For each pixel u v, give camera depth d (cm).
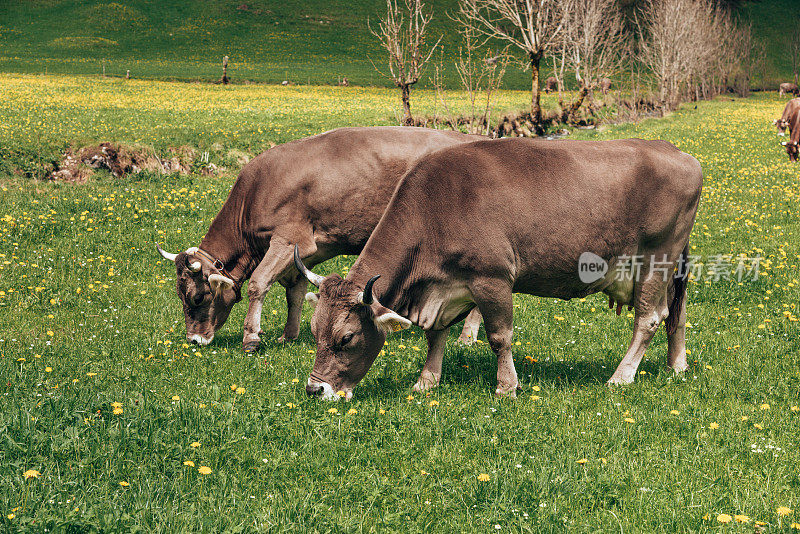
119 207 1470
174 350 826
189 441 556
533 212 670
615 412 645
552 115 4319
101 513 438
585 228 684
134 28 7700
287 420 606
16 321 902
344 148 848
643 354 746
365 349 663
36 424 557
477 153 688
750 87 8225
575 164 687
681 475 527
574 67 4562
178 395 670
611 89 5847
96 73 5575
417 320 695
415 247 672
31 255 1154
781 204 1664
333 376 662
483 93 5281
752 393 689
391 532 452
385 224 677
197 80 5575
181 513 453
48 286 1030
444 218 666
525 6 3922
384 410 641
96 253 1202
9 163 1811
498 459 546
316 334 662
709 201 1700
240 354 820
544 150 693
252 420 600
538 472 522
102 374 724
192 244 1264
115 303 1004
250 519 457
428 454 561
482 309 686
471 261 668
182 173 2011
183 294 852
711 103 6206
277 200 845
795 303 984
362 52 7556
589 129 4159
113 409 607
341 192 838
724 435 594
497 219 664
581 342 877
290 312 903
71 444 524
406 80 2861
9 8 7938
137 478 498
